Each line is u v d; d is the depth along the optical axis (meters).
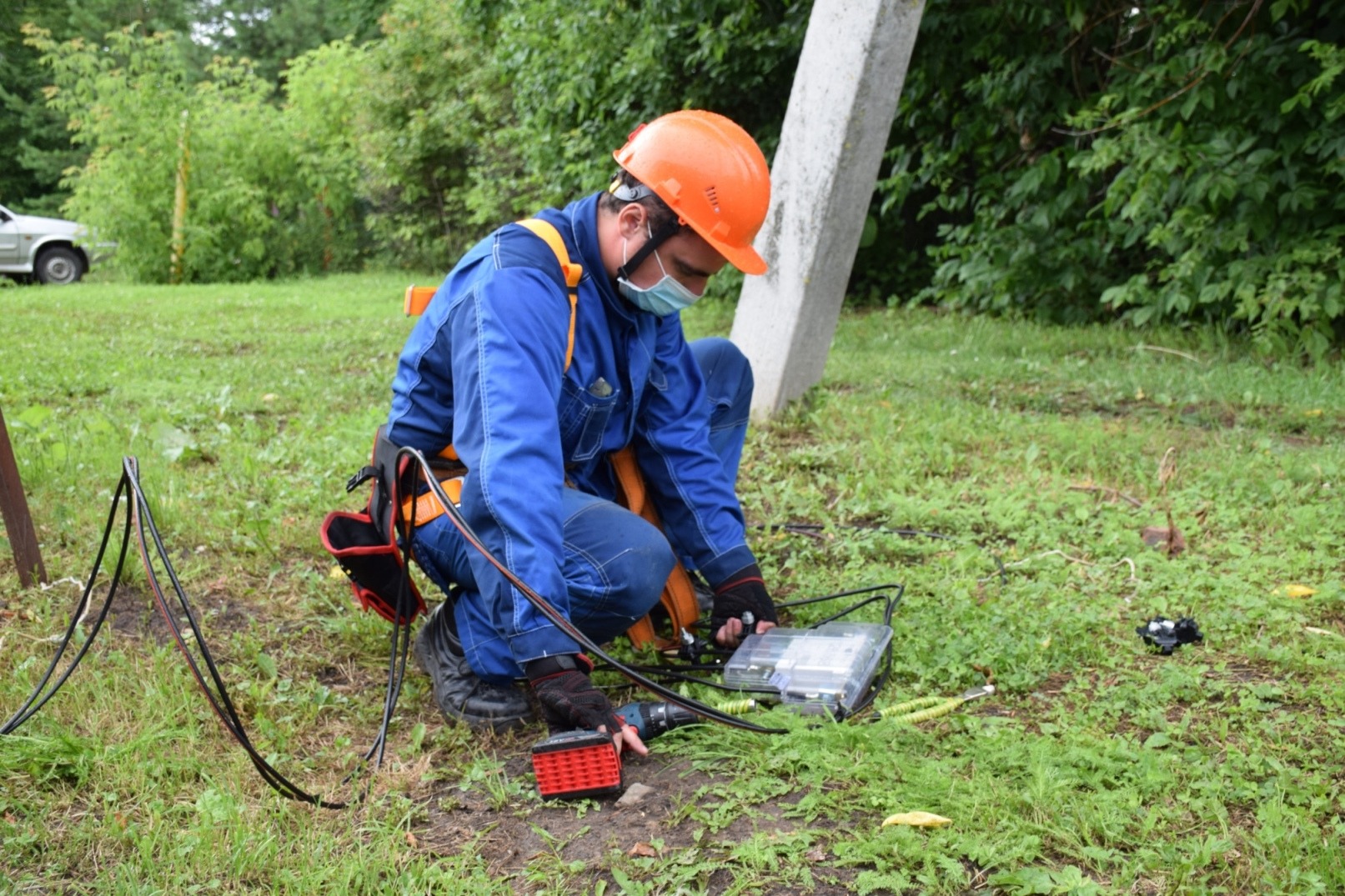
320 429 5.79
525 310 2.49
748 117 11.59
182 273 19.11
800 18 9.91
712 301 11.57
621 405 2.88
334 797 2.44
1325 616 3.27
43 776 2.43
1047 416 5.88
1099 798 2.24
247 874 2.12
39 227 19.80
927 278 12.23
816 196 5.53
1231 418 5.91
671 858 2.14
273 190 20.52
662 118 2.70
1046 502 4.35
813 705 2.69
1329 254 7.29
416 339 2.74
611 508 2.74
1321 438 5.39
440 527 2.71
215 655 3.16
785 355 5.77
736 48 10.61
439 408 2.75
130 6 37.19
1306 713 2.63
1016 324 9.62
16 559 3.55
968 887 2.03
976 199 10.65
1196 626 3.11
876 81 5.34
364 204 23.22
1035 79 9.36
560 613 2.43
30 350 8.61
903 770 2.36
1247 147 7.54
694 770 2.47
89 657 3.04
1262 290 7.75
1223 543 3.94
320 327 11.01
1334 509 4.12
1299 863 2.02
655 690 2.48
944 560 3.81
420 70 19.14
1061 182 9.86
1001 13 9.22
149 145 18.89
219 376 7.53
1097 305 9.69
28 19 33.53
